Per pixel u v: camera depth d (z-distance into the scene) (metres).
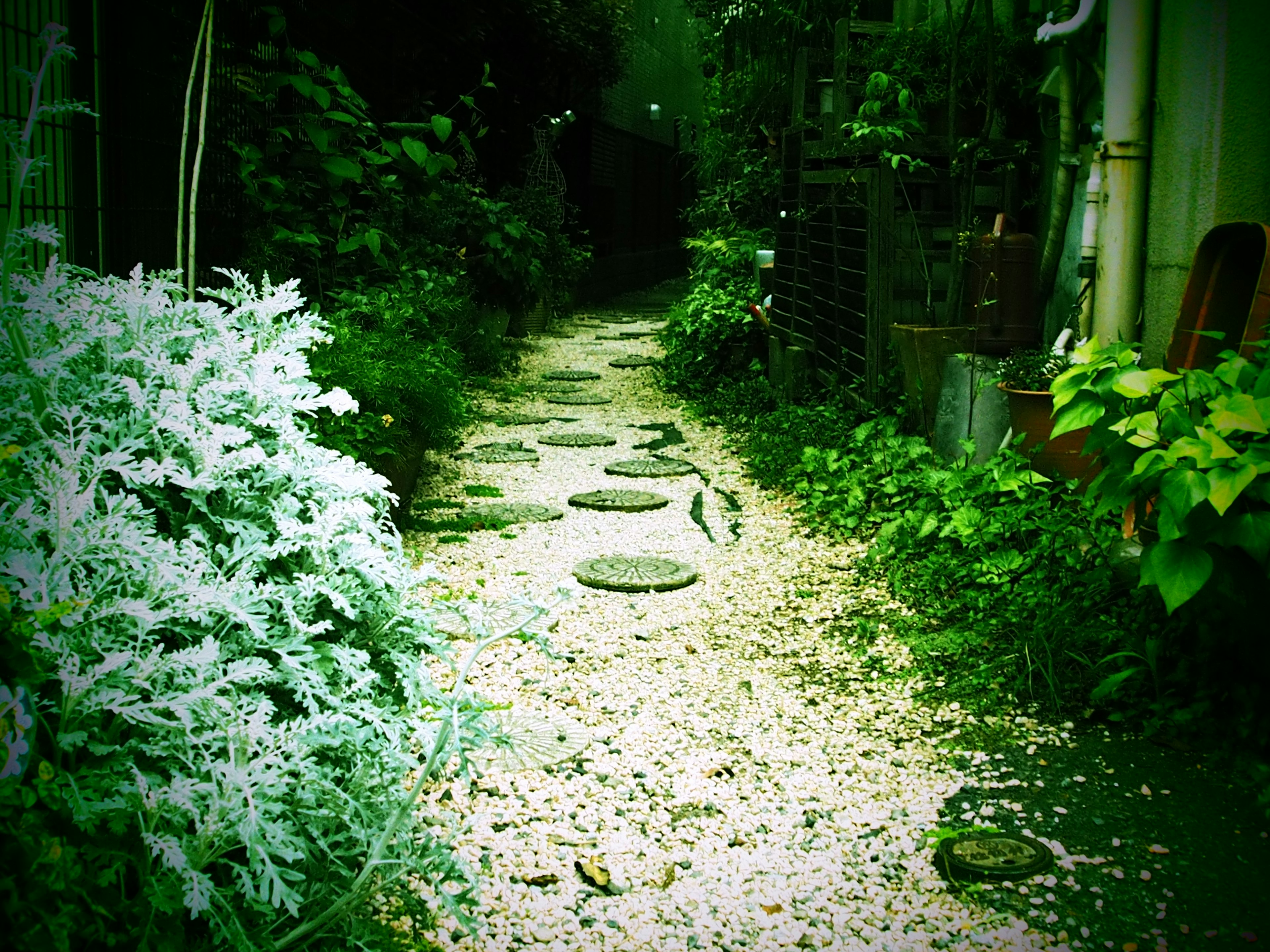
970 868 2.71
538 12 13.33
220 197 6.29
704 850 2.83
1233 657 3.43
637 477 6.91
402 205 8.52
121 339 2.51
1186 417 3.34
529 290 11.23
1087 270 5.45
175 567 2.13
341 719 2.14
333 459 2.68
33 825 1.64
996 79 6.81
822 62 8.85
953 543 4.85
